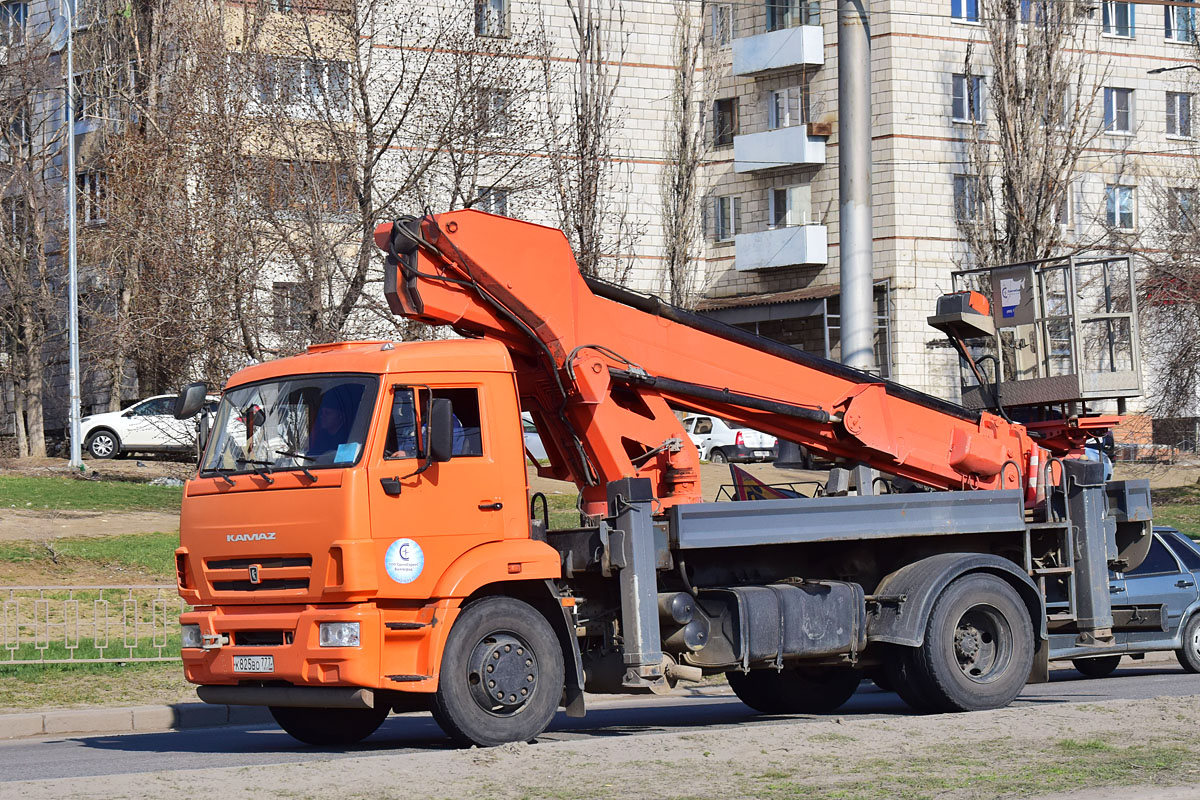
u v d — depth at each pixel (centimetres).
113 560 2067
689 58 4578
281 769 805
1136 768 779
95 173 3366
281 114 2533
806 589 1112
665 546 1041
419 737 1158
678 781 761
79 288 3947
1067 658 1389
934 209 4631
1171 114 5009
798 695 1285
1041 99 3741
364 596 950
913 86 4612
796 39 4781
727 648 1068
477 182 2698
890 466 1250
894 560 1184
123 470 3603
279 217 2480
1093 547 1229
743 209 4975
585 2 4566
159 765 966
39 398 4197
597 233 2892
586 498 1103
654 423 1114
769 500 1081
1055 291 1338
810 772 785
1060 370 1320
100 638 1555
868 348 1481
